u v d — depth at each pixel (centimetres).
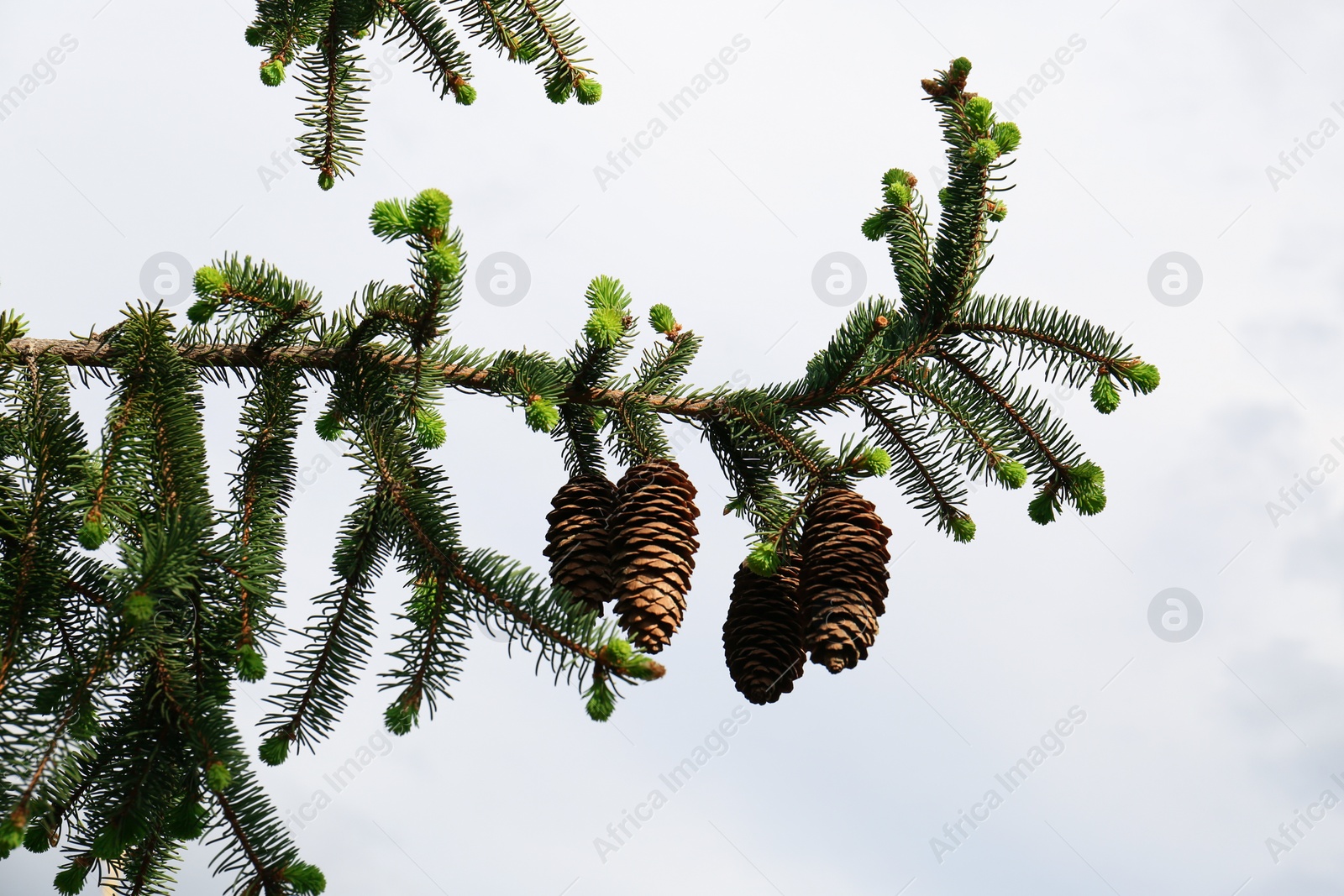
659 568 247
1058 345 298
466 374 284
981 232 303
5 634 214
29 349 254
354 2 312
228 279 266
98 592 237
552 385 280
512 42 313
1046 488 298
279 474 295
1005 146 306
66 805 234
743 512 292
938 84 316
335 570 257
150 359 253
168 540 208
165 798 236
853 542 258
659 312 311
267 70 311
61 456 232
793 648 263
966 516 298
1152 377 292
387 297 268
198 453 248
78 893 240
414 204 231
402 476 260
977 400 298
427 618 247
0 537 232
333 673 255
